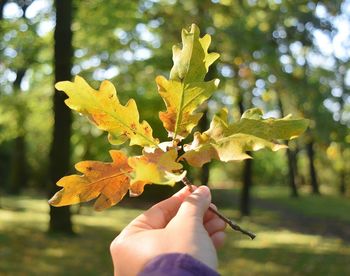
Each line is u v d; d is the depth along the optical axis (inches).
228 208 826.2
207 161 48.9
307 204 940.0
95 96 51.7
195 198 47.9
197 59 52.9
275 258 418.6
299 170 1612.9
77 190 50.7
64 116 453.7
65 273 328.5
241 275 357.7
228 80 529.3
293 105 497.7
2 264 334.3
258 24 491.2
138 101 646.5
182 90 52.9
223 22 494.0
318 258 426.9
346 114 999.6
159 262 40.4
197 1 468.1
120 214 682.2
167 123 53.0
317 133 467.2
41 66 583.8
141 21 500.4
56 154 452.1
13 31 517.7
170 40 494.9
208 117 587.8
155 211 51.8
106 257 384.2
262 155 1492.4
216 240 52.4
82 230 499.5
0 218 546.9
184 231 44.3
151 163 42.5
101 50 533.0
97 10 512.1
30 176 1126.4
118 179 51.1
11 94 566.9
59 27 445.4
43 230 473.7
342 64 575.2
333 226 661.3
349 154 1337.4
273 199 1016.2
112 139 52.2
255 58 476.7
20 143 953.5
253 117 49.5
